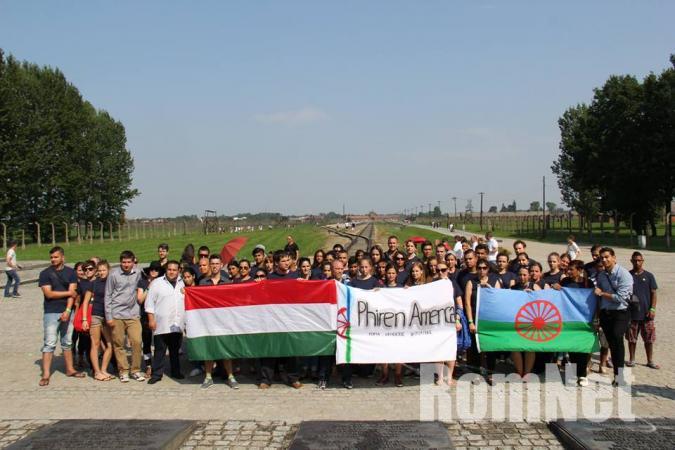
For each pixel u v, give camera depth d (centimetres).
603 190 6488
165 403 902
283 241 6097
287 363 1033
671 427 738
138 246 5378
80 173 6662
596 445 673
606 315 975
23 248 5094
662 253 4194
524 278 1056
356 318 989
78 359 1198
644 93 5591
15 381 1035
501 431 763
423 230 9988
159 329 1012
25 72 6425
